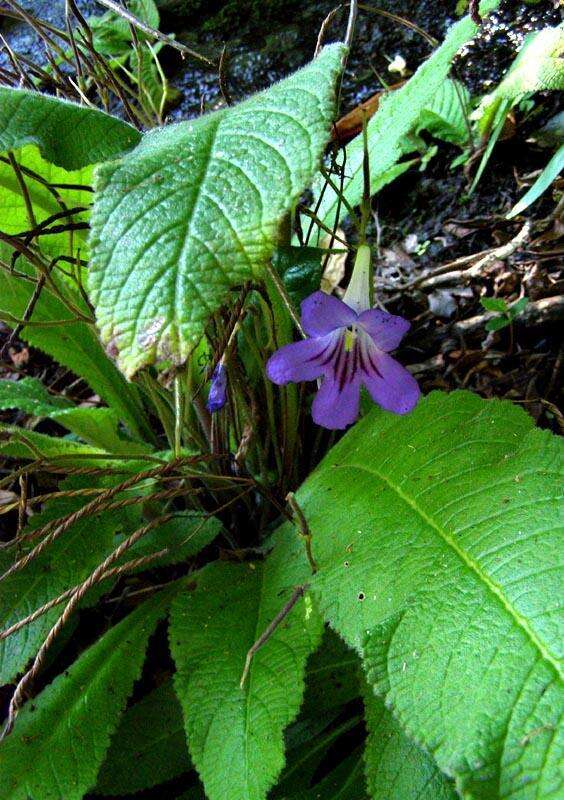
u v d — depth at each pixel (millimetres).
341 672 234
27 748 222
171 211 157
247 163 160
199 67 480
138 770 231
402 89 285
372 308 222
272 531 271
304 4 490
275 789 228
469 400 222
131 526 254
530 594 171
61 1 515
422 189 401
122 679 230
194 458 240
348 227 397
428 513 199
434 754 161
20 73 271
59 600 214
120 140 193
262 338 262
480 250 370
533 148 390
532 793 151
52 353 282
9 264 270
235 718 202
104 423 281
